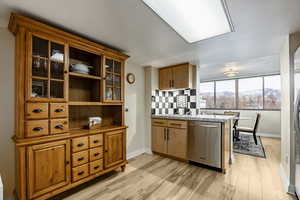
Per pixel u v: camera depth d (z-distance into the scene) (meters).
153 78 3.42
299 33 1.74
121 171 2.44
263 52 2.45
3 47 1.63
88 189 1.92
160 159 2.99
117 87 2.43
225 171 2.38
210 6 1.29
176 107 3.76
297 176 1.66
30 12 1.39
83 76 1.96
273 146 3.80
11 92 1.67
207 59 2.88
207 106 6.29
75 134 1.80
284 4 1.24
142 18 1.49
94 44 1.97
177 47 2.24
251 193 1.82
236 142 4.15
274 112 4.79
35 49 1.55
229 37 1.89
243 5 1.26
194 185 2.01
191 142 2.71
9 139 1.65
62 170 1.68
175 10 1.35
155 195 1.80
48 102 1.60
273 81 4.89
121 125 2.51
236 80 5.61
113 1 1.23
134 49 2.35
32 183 1.46
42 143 1.53
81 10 1.36
